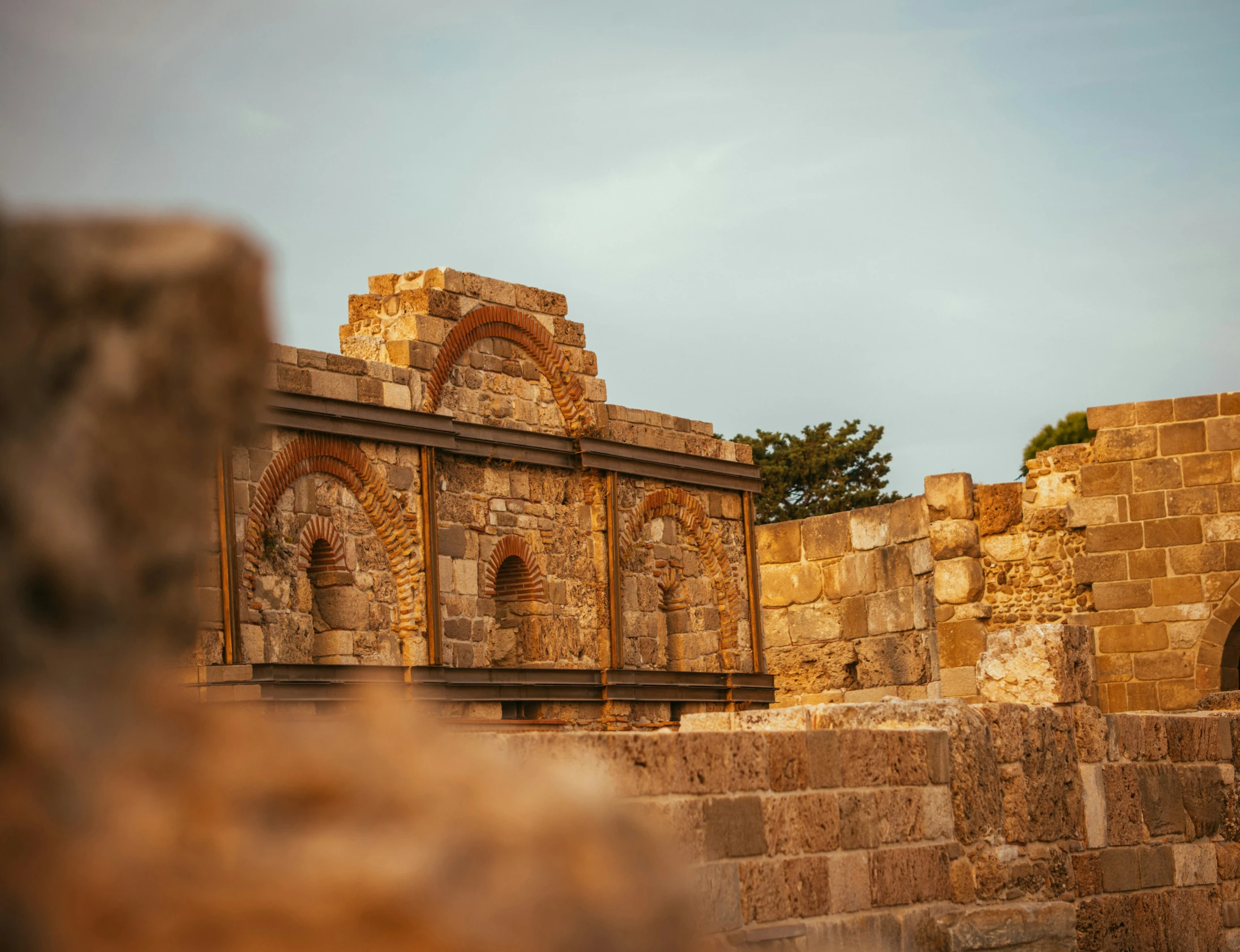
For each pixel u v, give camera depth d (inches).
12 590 44.9
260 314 51.8
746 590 1236.5
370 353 989.2
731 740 341.1
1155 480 1065.5
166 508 49.0
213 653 821.2
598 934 39.9
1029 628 520.7
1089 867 506.0
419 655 956.6
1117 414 1078.4
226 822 40.7
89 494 46.9
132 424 48.1
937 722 441.1
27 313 48.2
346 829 40.9
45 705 42.5
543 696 1024.9
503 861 40.5
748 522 1242.6
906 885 398.0
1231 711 673.0
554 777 44.9
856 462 2405.3
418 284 1026.1
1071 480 1091.9
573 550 1088.8
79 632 45.9
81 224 50.2
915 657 1138.0
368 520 948.0
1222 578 1042.7
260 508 868.6
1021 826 462.3
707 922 321.4
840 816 375.9
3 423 46.8
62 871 39.7
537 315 1093.1
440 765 43.6
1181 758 572.4
